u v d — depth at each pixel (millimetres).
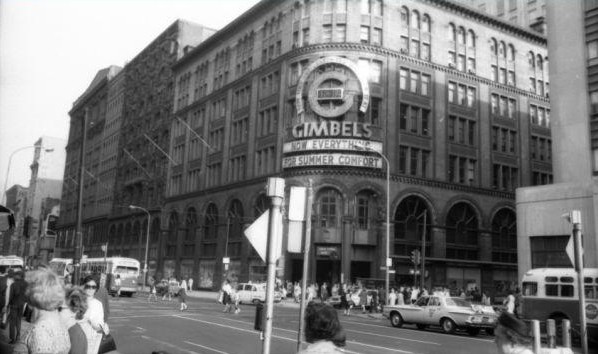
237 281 56625
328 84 48844
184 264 67500
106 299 9398
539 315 24047
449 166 53656
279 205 8242
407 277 49281
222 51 67312
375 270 47594
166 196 74875
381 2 52062
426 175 52094
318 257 46969
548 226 31688
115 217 93688
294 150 48406
